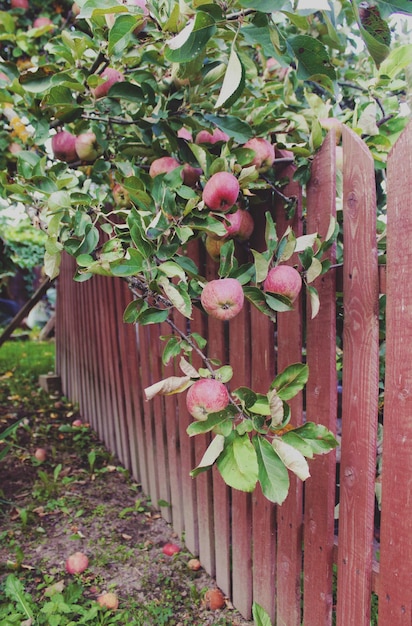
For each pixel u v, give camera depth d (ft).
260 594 6.40
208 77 5.17
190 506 8.07
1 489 10.34
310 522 5.25
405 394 3.90
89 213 5.37
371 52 3.81
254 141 4.99
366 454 4.42
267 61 7.29
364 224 4.21
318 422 4.97
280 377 3.90
